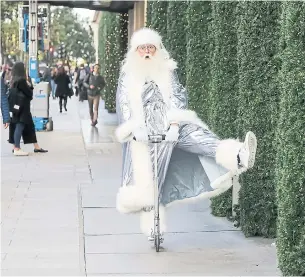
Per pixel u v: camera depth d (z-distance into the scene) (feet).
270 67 21.21
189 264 19.67
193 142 19.98
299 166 16.47
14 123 43.55
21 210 27.40
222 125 24.77
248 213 22.66
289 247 17.03
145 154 20.48
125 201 20.56
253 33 21.42
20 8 60.95
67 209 27.58
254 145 19.04
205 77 28.86
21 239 22.77
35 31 57.77
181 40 33.86
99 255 20.66
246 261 19.98
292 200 16.75
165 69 20.83
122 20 73.31
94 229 23.99
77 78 118.73
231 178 20.34
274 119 21.20
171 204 21.34
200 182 20.94
